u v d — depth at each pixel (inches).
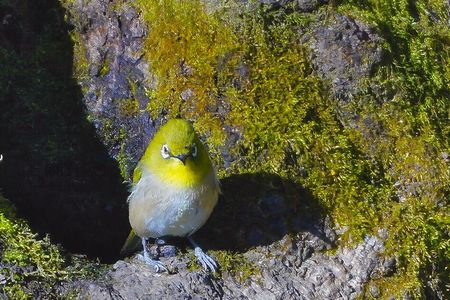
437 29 495.2
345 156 442.9
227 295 408.5
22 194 491.2
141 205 407.8
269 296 412.5
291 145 441.1
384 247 426.0
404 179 445.1
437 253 430.3
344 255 427.2
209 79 456.8
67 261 412.8
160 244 434.0
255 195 435.8
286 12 462.0
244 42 455.2
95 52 492.1
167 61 469.4
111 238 501.0
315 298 415.5
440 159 451.2
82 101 496.1
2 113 492.1
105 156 496.1
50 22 504.7
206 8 466.0
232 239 433.4
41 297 390.0
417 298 417.1
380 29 466.0
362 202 436.1
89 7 491.5
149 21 477.1
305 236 429.4
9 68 494.3
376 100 456.4
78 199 495.8
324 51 455.5
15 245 402.0
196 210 403.2
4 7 493.0
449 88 480.1
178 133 393.7
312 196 435.5
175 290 401.7
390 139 452.1
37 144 493.0
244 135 442.9
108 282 402.9
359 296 417.7
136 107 482.3
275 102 447.8
